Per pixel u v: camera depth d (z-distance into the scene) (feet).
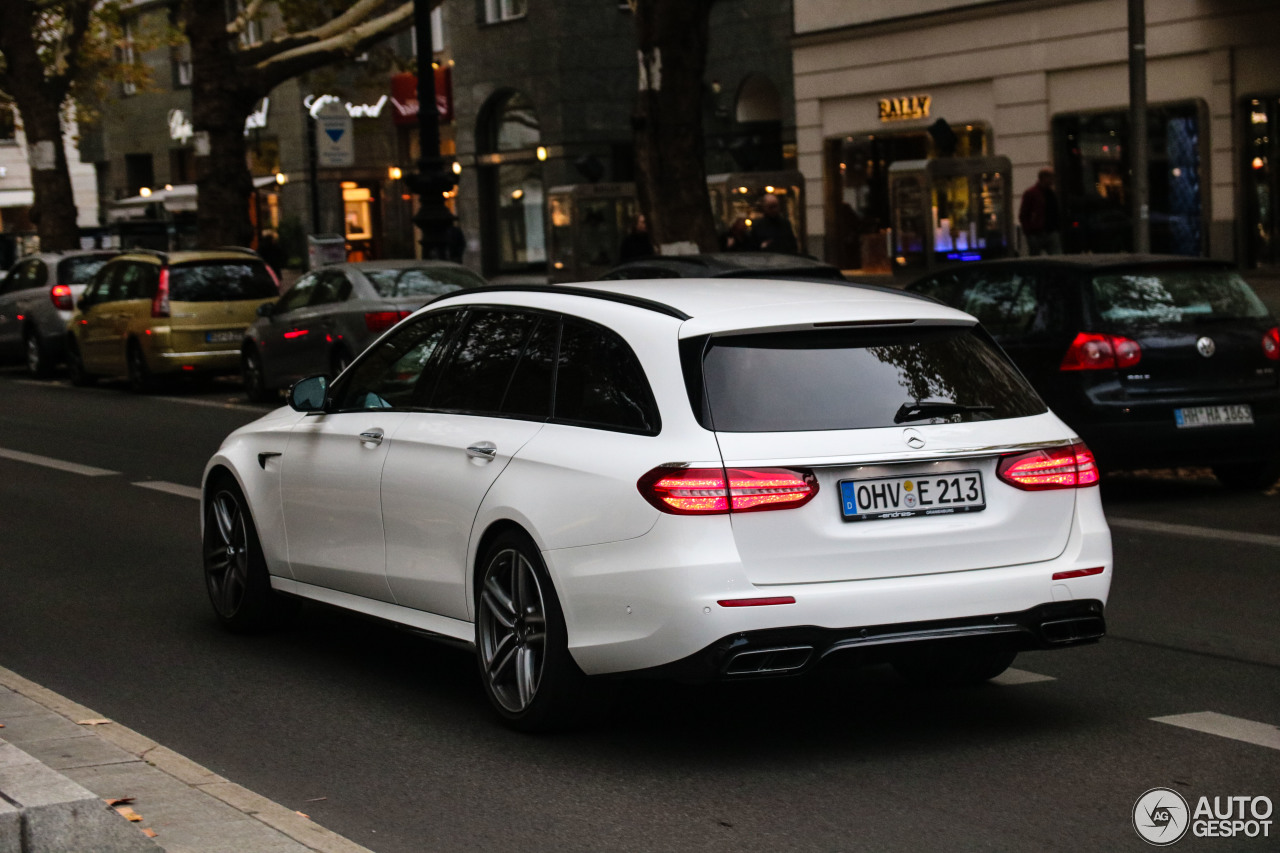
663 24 71.36
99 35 167.63
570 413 22.47
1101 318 42.93
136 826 16.99
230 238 107.86
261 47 110.11
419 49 86.43
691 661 20.24
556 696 22.16
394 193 195.72
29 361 97.71
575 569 21.36
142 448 60.54
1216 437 42.88
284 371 74.64
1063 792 19.88
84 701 25.44
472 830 18.93
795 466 20.54
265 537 29.17
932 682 25.55
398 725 23.68
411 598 25.14
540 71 165.68
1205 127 99.91
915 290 48.06
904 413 21.34
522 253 172.35
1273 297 85.97
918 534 21.03
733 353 21.29
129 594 34.27
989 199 109.81
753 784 20.47
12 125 161.79
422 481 24.58
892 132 121.29
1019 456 21.81
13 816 16.16
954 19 114.52
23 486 50.96
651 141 72.33
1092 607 22.06
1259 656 26.89
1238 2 96.89
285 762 21.90
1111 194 106.01
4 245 163.53
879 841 18.21
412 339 26.61
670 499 20.34
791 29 141.28
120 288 86.48
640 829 18.81
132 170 232.32
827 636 20.40
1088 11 105.19
